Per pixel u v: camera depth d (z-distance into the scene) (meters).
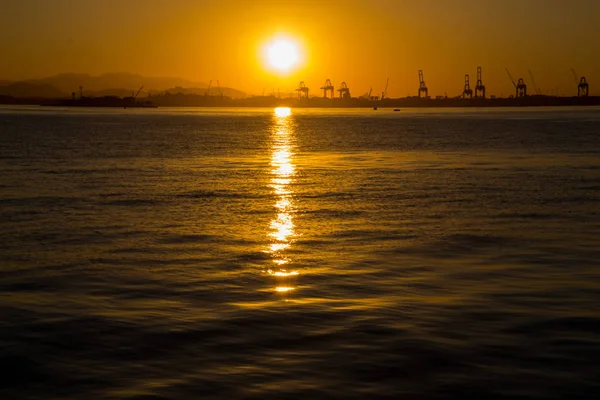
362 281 15.62
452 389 9.62
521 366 10.41
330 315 13.03
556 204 27.25
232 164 47.38
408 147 65.88
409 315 12.98
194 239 20.62
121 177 38.16
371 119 175.12
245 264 17.42
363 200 28.94
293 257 18.17
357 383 9.86
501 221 23.47
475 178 37.19
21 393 9.64
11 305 13.79
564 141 70.44
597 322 12.46
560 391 9.56
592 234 21.03
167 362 10.73
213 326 12.42
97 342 11.61
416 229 22.09
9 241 20.25
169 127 115.25
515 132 91.44
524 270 16.55
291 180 36.97
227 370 10.38
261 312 13.27
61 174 39.47
